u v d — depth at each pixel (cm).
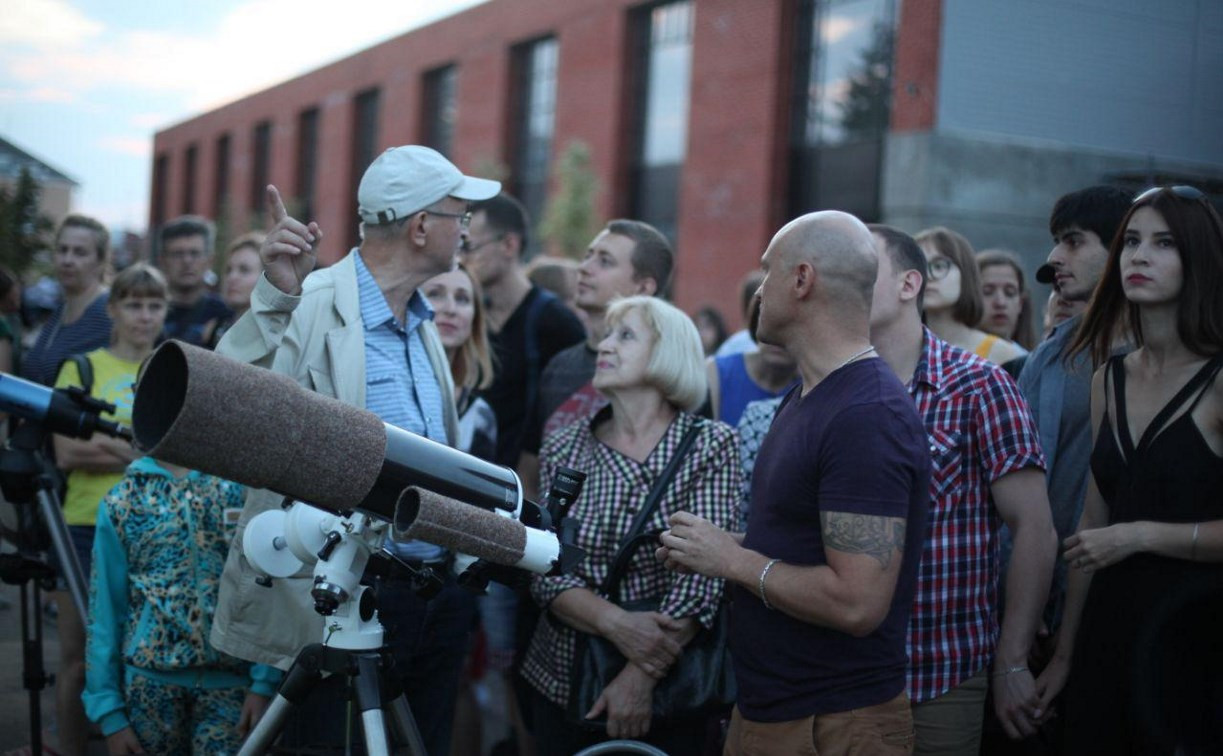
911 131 759
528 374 466
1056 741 289
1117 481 263
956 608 264
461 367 387
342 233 2658
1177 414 253
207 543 301
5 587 575
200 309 547
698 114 1673
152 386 182
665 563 243
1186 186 260
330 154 2728
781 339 238
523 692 348
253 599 266
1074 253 317
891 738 223
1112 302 276
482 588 221
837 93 1412
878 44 1328
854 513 212
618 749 248
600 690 289
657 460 306
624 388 312
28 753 377
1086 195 319
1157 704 249
